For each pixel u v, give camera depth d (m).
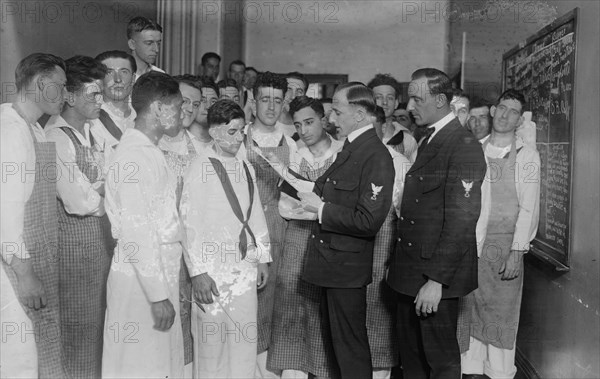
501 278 3.26
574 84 3.01
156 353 2.48
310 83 4.36
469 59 4.32
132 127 2.53
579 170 2.96
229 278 2.72
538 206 3.27
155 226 2.42
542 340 3.38
